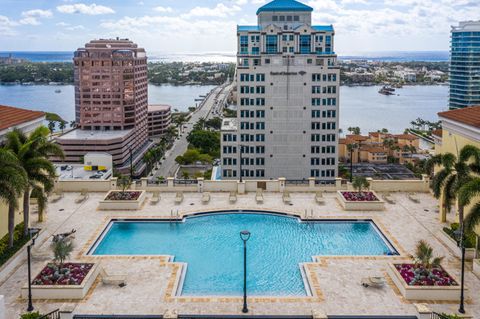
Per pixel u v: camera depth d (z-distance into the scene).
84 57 187.75
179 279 43.72
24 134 54.19
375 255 49.22
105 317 36.41
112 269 45.59
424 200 69.19
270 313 37.53
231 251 51.81
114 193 67.94
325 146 112.06
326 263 47.22
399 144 196.75
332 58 112.19
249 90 109.44
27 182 44.78
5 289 41.22
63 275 41.53
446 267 46.22
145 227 59.44
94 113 190.62
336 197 70.75
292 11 120.19
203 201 67.75
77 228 56.94
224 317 36.72
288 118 110.50
